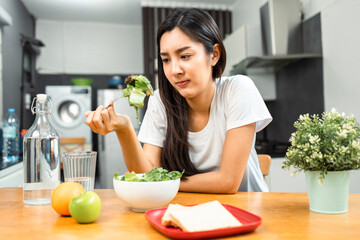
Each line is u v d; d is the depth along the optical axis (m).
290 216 0.75
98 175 4.65
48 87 4.85
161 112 1.28
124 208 0.84
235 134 1.08
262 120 1.18
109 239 0.61
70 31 5.43
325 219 0.72
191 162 1.21
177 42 0.95
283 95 3.28
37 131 0.89
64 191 0.75
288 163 0.81
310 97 2.80
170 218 0.65
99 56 5.52
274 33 2.84
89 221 0.71
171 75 0.99
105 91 4.88
